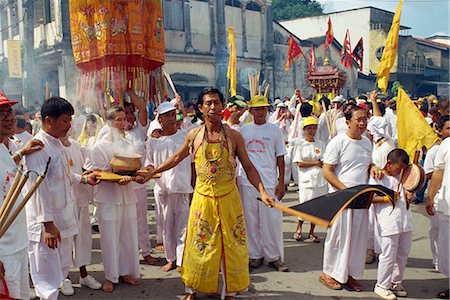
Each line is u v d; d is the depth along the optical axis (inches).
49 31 713.0
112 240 171.5
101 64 206.4
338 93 677.3
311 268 199.8
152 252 219.3
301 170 244.8
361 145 176.4
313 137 244.4
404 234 166.4
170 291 173.9
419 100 453.4
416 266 201.2
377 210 169.6
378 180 170.2
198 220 155.7
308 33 1343.5
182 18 820.0
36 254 147.9
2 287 112.3
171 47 807.1
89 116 220.4
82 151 180.2
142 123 208.8
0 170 117.0
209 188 154.0
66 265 158.9
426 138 188.7
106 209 170.4
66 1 676.7
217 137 154.2
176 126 200.2
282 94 1015.0
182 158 166.2
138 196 198.4
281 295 170.7
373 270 197.0
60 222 152.8
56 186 145.1
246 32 925.2
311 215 124.0
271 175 199.8
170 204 189.9
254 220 200.4
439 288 177.5
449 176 164.7
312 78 676.7
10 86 773.3
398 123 196.2
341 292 173.5
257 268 200.8
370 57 1259.8
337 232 171.8
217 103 151.7
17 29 768.3
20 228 123.6
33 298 166.9
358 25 1269.7
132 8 199.9
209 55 853.2
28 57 740.7
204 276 154.4
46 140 146.9
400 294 169.9
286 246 231.5
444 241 168.1
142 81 209.8
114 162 166.7
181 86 818.8
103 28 199.9
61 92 711.1
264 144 198.7
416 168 162.2
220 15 861.8
